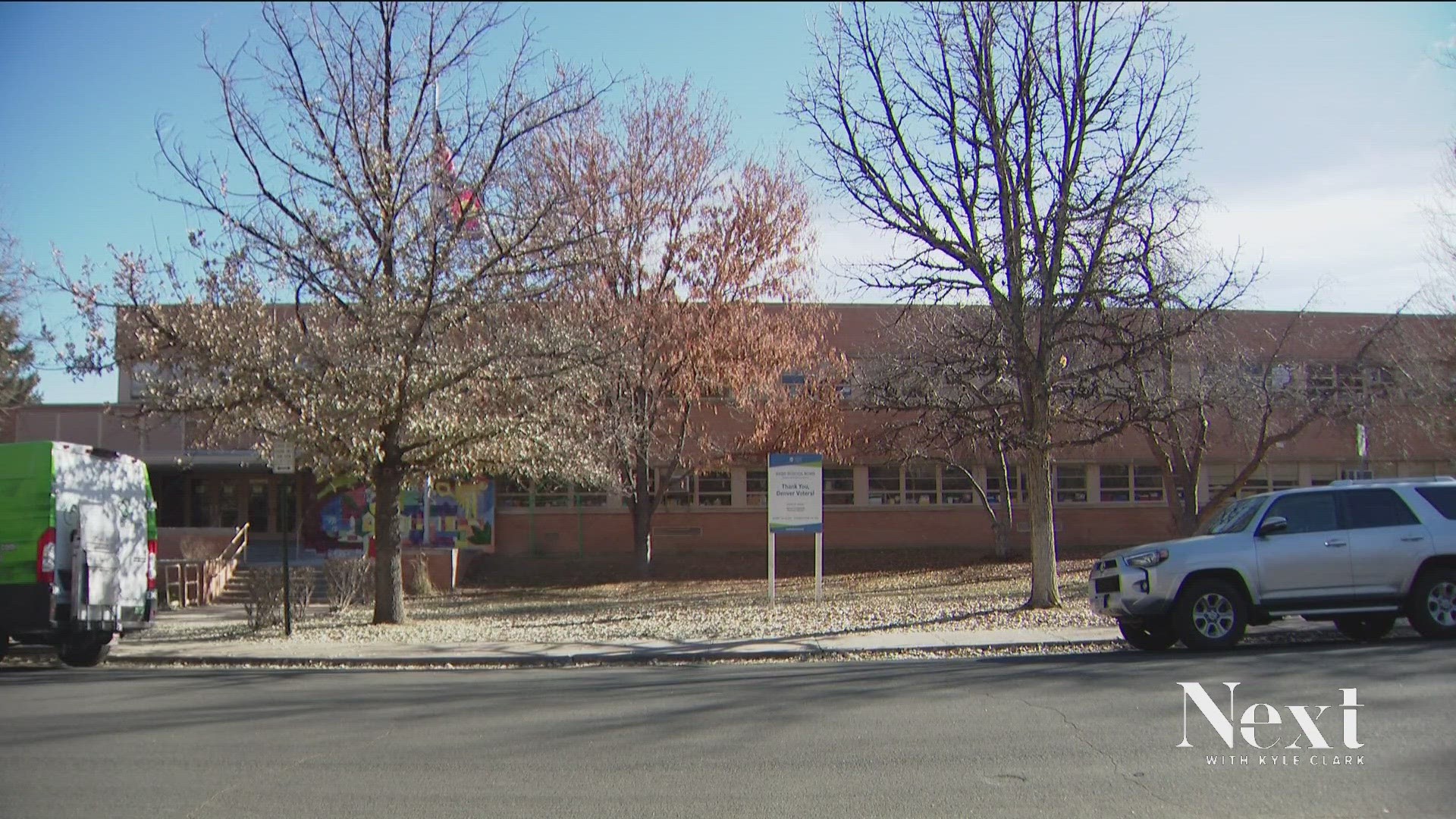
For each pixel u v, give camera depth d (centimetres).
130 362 1669
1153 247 1827
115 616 1457
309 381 1628
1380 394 2361
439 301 1702
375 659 1473
